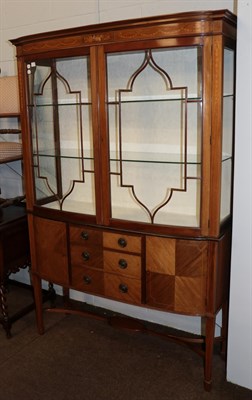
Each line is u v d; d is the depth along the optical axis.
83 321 2.58
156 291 1.95
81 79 2.19
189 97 1.91
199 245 1.81
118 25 1.74
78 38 1.87
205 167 1.73
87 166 2.19
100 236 2.03
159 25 1.67
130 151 2.17
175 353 2.25
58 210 2.16
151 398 1.92
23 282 3.11
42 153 2.24
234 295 1.90
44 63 2.12
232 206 1.89
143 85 2.08
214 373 2.07
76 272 2.17
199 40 1.63
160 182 2.11
